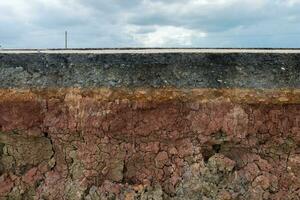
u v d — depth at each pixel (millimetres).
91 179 1088
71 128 1107
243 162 1097
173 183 1079
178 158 1094
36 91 1111
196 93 1091
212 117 1098
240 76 1099
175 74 1094
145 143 1104
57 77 1112
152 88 1086
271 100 1098
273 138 1109
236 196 1064
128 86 1089
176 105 1097
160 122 1100
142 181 1086
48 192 1089
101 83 1095
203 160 1090
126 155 1099
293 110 1109
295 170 1098
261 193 1074
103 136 1103
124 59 1104
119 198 1068
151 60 1100
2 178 1111
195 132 1100
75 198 1073
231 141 1104
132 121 1100
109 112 1093
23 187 1104
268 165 1095
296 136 1106
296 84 1100
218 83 1092
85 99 1097
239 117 1097
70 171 1099
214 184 1071
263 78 1100
